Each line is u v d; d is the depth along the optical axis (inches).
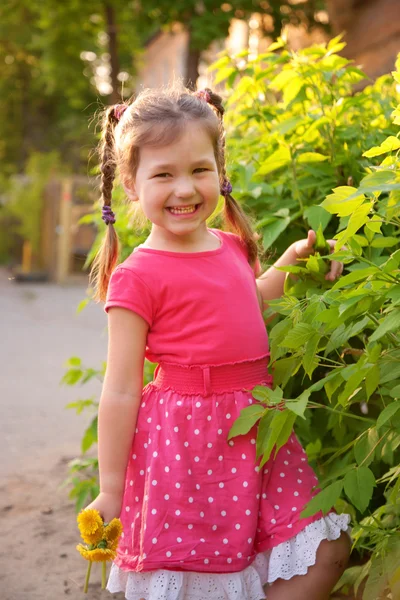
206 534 74.0
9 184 781.3
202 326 77.0
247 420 73.2
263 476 76.7
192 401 76.2
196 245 80.7
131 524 76.6
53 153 767.1
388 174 64.1
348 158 99.4
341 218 89.5
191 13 454.3
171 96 79.1
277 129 101.0
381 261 85.1
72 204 666.8
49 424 193.2
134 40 665.6
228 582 74.3
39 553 112.3
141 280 77.5
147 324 78.0
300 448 80.7
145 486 75.9
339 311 68.0
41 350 323.3
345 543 76.5
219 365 76.8
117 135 81.9
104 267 88.4
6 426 190.9
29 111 1048.8
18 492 138.9
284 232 102.9
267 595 75.8
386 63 253.0
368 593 73.2
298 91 101.4
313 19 442.3
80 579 103.8
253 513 74.6
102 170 88.6
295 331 71.7
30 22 839.7
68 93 720.3
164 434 76.2
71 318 439.2
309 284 85.0
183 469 74.5
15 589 100.6
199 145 76.7
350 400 79.1
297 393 98.1
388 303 76.8
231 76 110.9
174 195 76.5
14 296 561.0
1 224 803.4
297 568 73.9
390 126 101.3
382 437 76.7
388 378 72.8
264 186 102.8
